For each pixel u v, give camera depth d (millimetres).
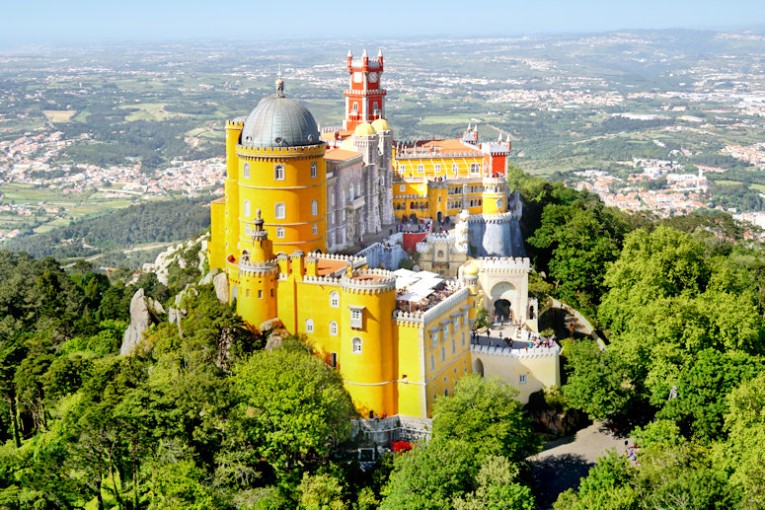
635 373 178750
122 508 150625
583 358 175250
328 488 144125
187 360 167375
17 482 159500
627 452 163125
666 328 175625
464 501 137125
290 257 173625
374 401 165375
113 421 147375
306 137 189125
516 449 153125
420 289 177750
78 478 149750
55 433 166250
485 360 182250
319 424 150500
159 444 147375
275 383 153000
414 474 139250
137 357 176000
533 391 180375
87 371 178875
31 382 177500
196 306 189000
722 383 160250
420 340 163125
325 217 196000
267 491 146000
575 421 175375
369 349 164375
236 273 191000
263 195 187125
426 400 164750
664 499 130625
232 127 198250
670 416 161500
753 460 133125
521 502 137625
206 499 139750
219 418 150375
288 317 173625
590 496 131750
